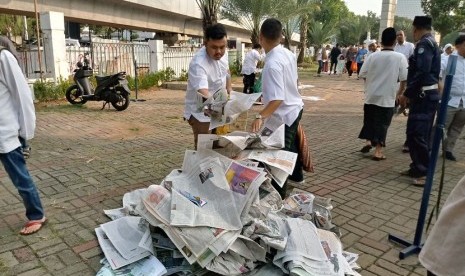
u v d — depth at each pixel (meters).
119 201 3.87
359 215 3.71
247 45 41.97
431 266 1.38
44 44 10.72
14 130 3.02
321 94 13.23
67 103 10.15
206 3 16.06
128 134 6.90
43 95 10.18
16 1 15.72
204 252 2.44
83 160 5.23
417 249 3.04
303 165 4.22
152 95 12.52
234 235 2.51
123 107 9.30
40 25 10.77
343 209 3.83
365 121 5.54
